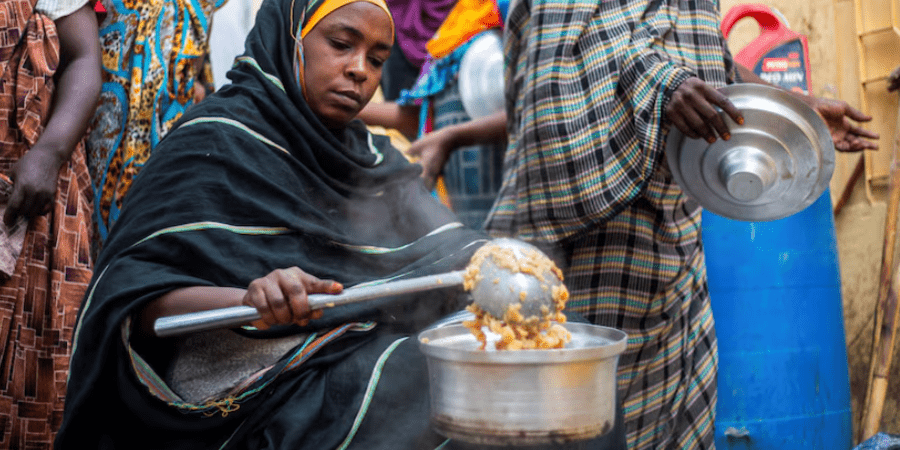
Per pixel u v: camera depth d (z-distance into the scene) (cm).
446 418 133
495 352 126
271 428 148
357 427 147
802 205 196
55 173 215
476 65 292
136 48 257
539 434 128
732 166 191
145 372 147
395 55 365
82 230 227
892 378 230
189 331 139
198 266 158
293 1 187
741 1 339
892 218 239
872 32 311
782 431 241
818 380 247
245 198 165
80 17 236
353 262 180
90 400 151
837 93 321
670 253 221
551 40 220
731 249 244
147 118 254
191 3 265
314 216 174
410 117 324
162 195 162
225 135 170
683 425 225
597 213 212
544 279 140
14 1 221
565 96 217
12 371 212
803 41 284
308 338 157
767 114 188
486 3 295
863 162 314
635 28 215
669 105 195
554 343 141
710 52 222
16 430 213
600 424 133
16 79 220
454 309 183
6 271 209
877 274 306
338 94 184
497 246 145
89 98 228
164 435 153
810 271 247
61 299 220
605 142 210
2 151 218
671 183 217
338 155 186
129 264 154
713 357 229
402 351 156
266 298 137
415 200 204
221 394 153
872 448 202
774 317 242
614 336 145
